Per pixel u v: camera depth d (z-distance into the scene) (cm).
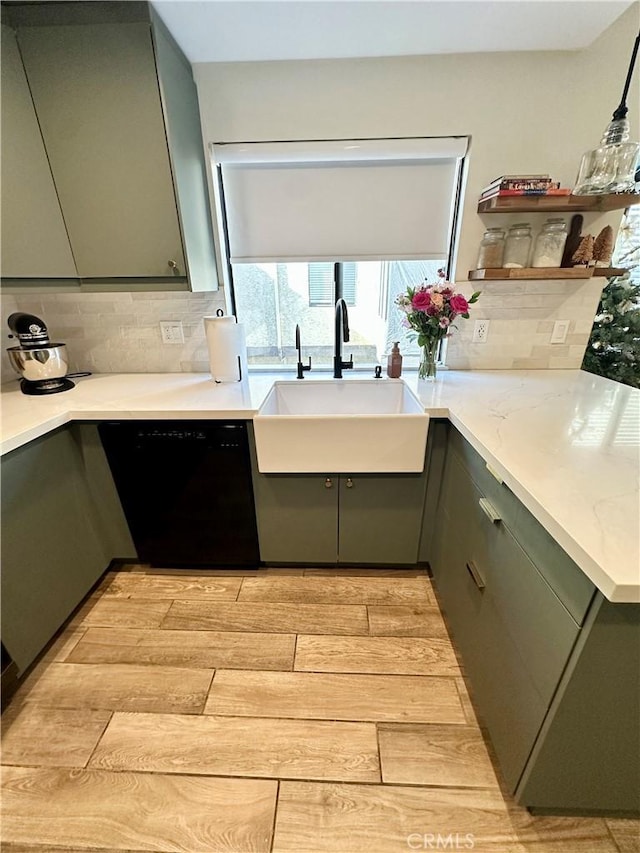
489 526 108
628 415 128
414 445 143
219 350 173
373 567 184
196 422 149
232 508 163
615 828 97
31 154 133
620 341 211
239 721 122
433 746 115
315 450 145
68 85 128
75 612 162
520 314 183
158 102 129
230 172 169
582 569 65
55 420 137
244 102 156
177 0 116
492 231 166
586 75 148
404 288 197
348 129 158
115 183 140
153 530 171
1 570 121
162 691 131
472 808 101
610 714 76
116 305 189
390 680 133
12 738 119
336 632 152
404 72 150
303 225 175
